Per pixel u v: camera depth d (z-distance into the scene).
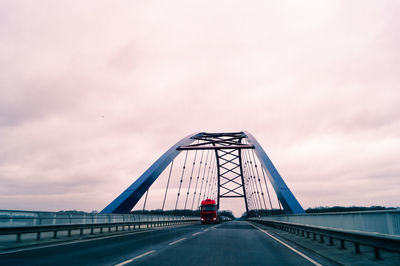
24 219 12.42
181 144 47.97
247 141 51.16
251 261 8.34
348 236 9.38
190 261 8.13
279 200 35.00
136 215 26.80
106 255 9.05
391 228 7.54
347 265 7.56
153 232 21.22
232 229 26.45
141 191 34.47
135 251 10.06
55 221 14.58
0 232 11.00
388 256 8.41
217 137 58.97
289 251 10.69
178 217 45.22
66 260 8.04
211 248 11.24
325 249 10.81
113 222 21.03
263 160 39.97
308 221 16.02
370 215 8.68
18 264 7.39
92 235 17.19
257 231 23.59
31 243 12.20
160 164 39.62
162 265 7.46
